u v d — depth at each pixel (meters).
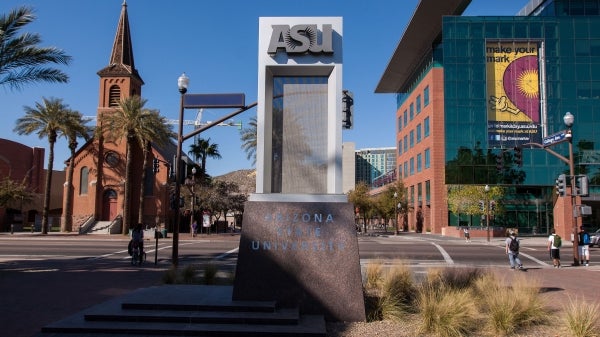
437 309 7.62
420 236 48.72
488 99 47.41
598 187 45.19
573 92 46.81
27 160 71.62
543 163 46.56
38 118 43.78
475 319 7.95
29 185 71.62
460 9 50.59
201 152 64.44
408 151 67.12
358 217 67.75
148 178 52.06
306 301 8.43
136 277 14.45
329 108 9.89
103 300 10.26
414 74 63.56
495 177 46.59
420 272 16.09
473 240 39.97
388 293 9.23
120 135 45.34
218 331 7.17
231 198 55.69
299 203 9.01
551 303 10.23
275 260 8.62
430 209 55.25
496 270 17.47
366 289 10.98
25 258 21.23
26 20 16.70
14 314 8.72
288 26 9.98
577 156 45.91
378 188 95.06
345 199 9.30
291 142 9.94
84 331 7.32
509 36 47.62
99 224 50.69
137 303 8.23
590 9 48.12
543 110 46.91
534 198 49.12
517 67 47.53
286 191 9.77
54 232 51.88
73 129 45.81
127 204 44.38
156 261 18.53
